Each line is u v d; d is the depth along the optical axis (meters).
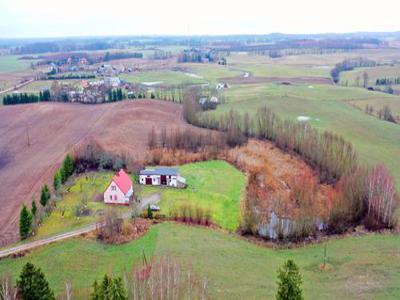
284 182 102.06
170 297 51.44
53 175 98.62
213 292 53.41
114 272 58.47
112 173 102.12
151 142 120.38
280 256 68.38
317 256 67.75
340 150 102.12
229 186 96.81
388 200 79.75
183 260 61.94
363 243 71.94
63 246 66.50
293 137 122.25
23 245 67.19
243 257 65.94
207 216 79.31
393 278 58.25
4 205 85.69
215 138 124.12
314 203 83.56
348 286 56.56
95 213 79.69
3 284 48.41
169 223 76.44
